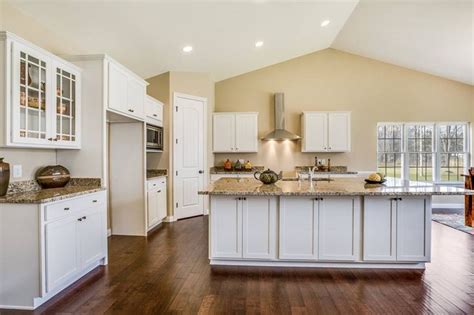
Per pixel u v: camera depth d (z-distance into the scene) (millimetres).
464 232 4477
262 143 6570
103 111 3215
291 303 2383
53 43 3275
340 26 5277
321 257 3062
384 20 4773
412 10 4344
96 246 3047
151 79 5477
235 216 3111
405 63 6250
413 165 6562
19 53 2426
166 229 4773
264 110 6586
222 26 4270
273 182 3502
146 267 3143
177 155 5469
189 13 3752
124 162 4434
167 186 5348
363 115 6484
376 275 2920
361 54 6426
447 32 4684
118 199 4449
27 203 2314
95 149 3225
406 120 6445
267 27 4645
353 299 2449
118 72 3523
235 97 6605
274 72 6578
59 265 2504
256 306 2338
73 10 3096
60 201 2508
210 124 6090
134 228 4414
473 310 2281
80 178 3242
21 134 2459
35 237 2320
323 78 6531
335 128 6129
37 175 2973
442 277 2873
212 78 6301
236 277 2873
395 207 3016
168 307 2328
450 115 6398
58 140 2875
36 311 2285
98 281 2797
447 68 5934
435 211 6031
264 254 3105
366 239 3031
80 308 2322
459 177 6508
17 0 2730
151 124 4840
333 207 3047
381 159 6578
